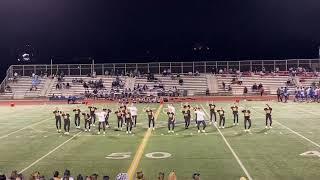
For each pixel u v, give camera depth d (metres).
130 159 21.69
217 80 65.94
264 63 68.00
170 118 30.27
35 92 64.88
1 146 25.73
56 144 26.16
